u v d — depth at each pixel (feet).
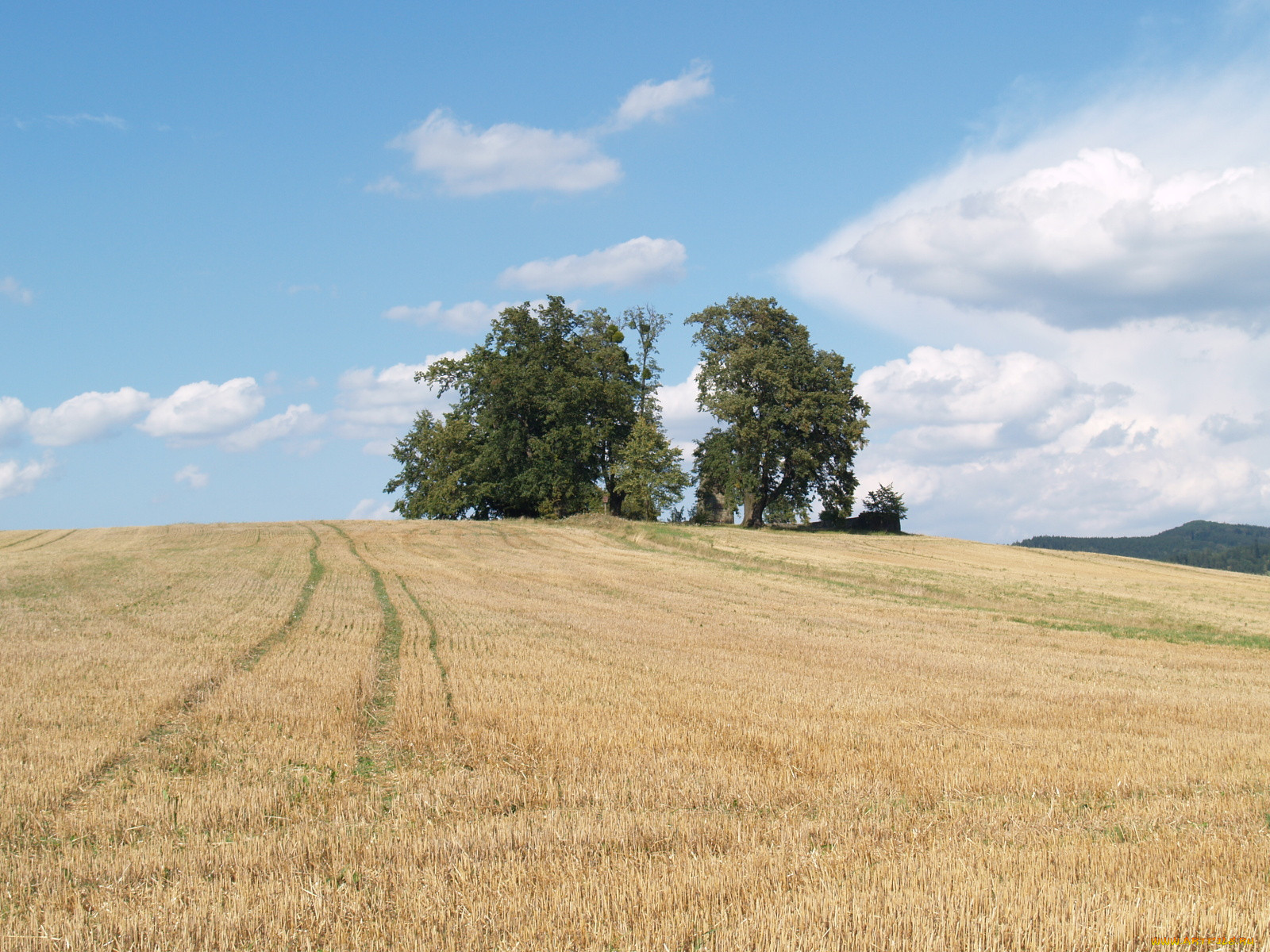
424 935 19.97
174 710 42.88
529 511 234.17
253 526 195.62
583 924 20.29
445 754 36.04
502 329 230.27
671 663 59.57
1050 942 19.42
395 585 107.96
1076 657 71.67
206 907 21.22
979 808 29.76
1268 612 111.75
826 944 19.22
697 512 252.83
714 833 26.73
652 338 249.34
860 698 49.14
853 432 216.95
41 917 21.12
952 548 190.70
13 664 53.72
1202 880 23.11
